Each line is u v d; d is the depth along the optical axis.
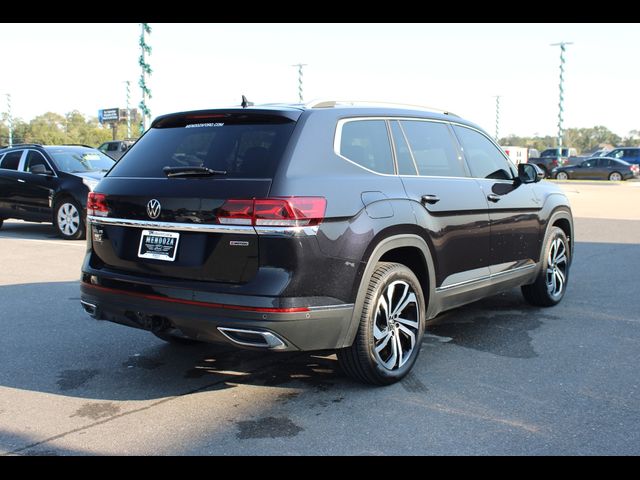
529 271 5.97
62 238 11.85
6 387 4.29
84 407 3.95
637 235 12.21
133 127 47.94
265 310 3.51
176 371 4.61
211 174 3.78
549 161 40.81
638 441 3.44
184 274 3.78
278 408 3.91
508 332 5.60
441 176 4.81
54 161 12.02
